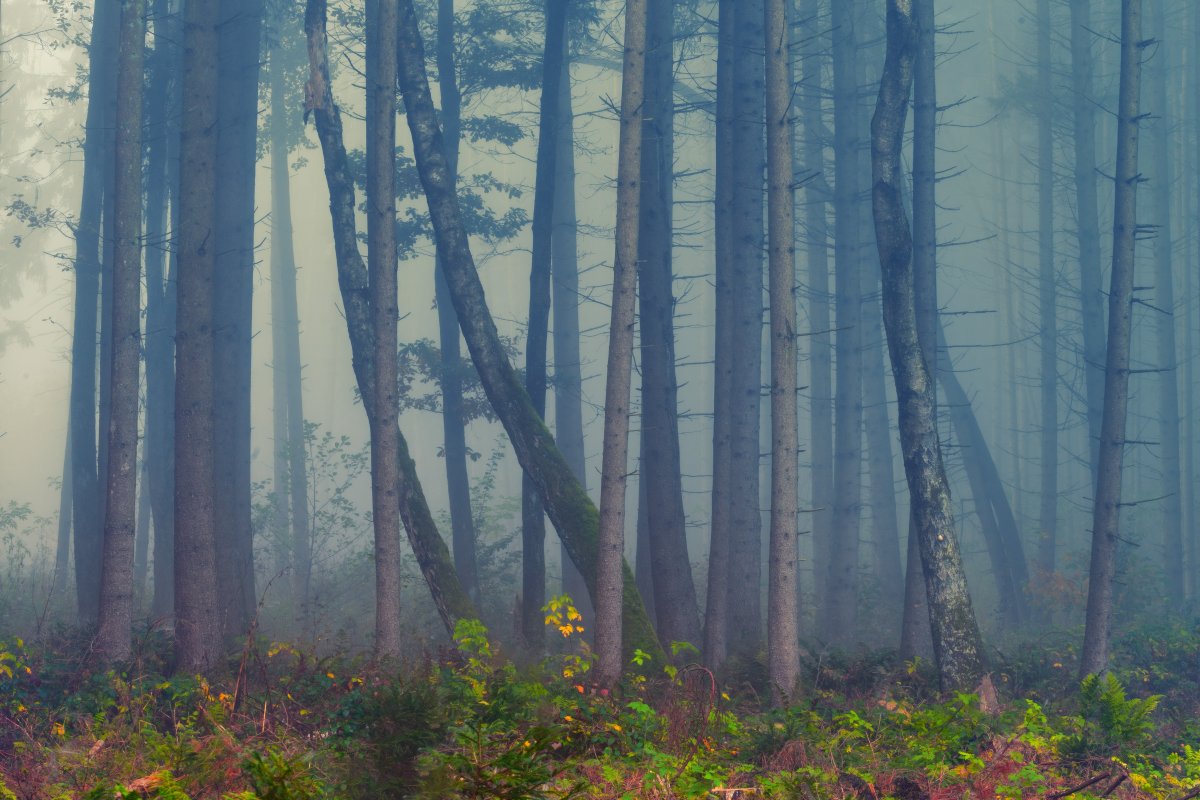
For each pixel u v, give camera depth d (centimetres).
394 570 1317
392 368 1352
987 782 859
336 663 1191
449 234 1582
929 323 1691
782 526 1296
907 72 1377
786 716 1060
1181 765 993
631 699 1150
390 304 1360
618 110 1320
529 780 652
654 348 1686
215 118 1445
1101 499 1455
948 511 1306
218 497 1692
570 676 1195
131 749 882
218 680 1209
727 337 1648
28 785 809
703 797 805
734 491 1716
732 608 1689
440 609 1476
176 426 1366
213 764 793
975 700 1093
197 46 1426
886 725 1066
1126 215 1477
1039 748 987
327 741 852
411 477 1531
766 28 1343
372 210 1565
